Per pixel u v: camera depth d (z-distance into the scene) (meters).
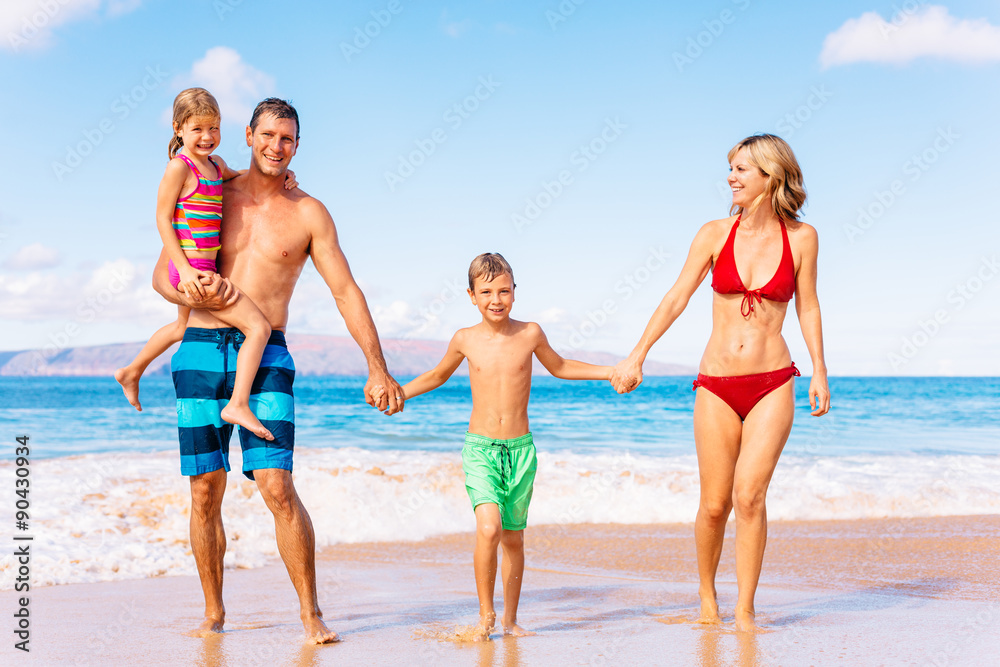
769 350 3.67
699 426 3.76
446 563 6.19
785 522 7.93
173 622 3.80
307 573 3.38
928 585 4.96
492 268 3.85
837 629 3.52
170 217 3.39
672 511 8.36
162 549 5.95
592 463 11.17
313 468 9.84
